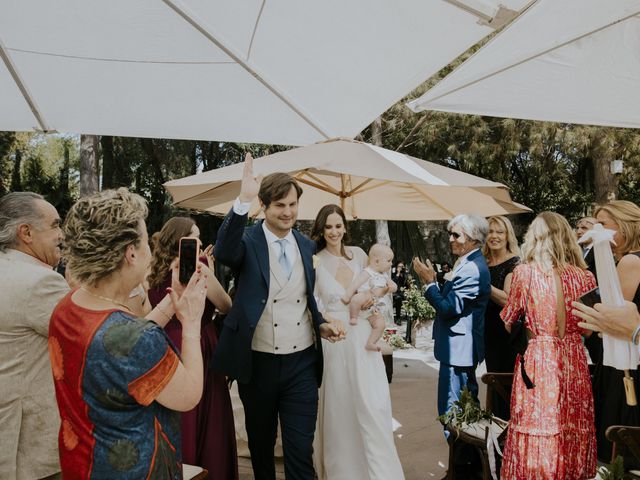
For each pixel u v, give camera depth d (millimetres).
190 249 1698
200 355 1528
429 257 18812
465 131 12586
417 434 4508
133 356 1312
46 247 2104
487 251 4277
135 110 2977
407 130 13070
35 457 1892
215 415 2822
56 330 1403
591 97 2854
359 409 3049
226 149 16281
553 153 14305
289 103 2904
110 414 1322
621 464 2156
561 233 2799
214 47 2459
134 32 2344
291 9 2246
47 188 17234
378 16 2283
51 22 2252
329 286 3215
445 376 3574
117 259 1403
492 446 2840
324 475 3285
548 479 2562
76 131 3152
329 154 2771
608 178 13203
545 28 2262
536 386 2666
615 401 2936
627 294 2520
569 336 2711
